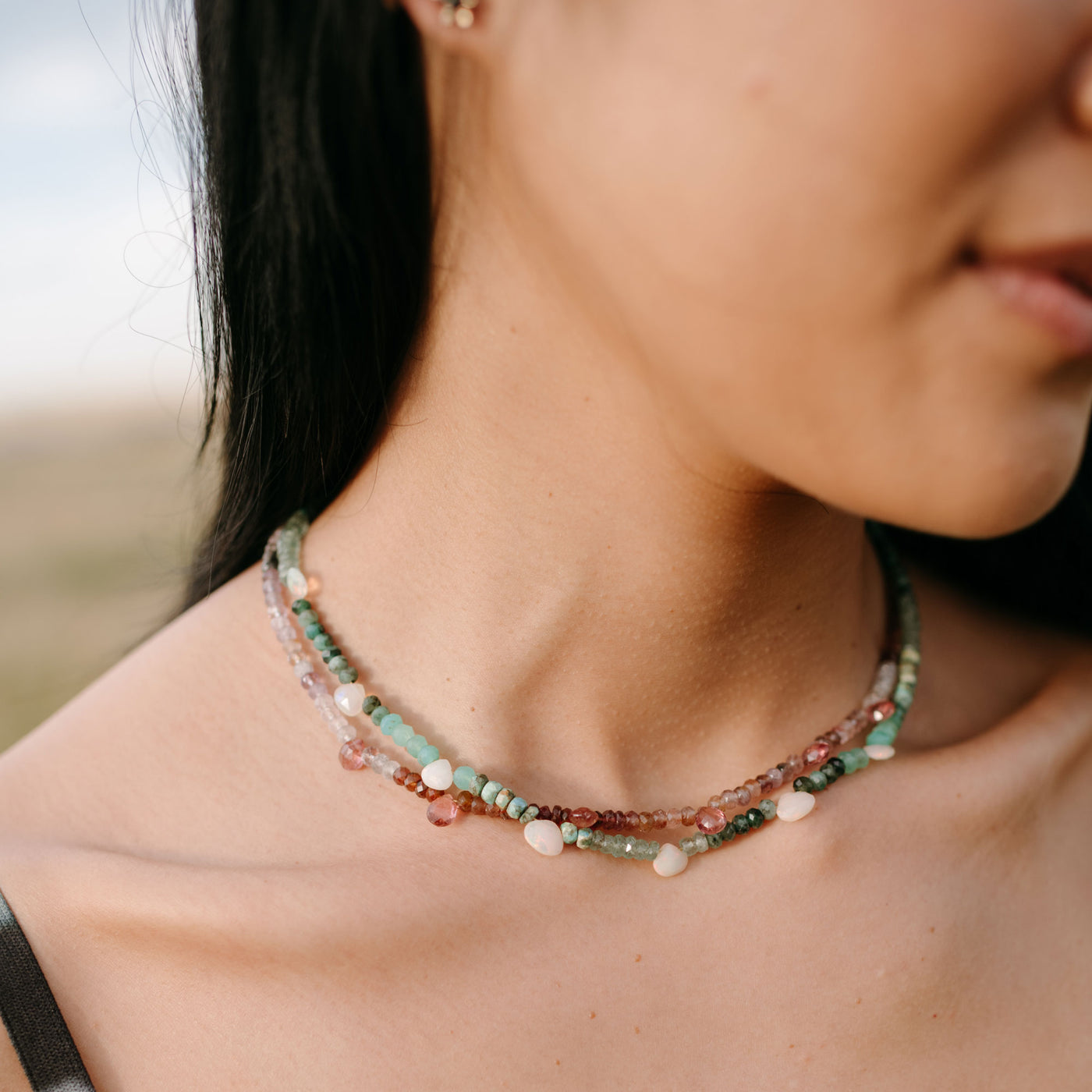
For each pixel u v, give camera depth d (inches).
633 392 12.9
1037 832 14.8
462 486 14.0
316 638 14.6
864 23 10.9
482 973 13.4
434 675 14.4
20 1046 13.3
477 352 13.5
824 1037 13.4
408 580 14.4
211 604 15.5
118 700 15.0
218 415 16.1
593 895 13.8
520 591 14.0
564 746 14.4
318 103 13.3
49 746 14.8
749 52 11.2
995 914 14.2
